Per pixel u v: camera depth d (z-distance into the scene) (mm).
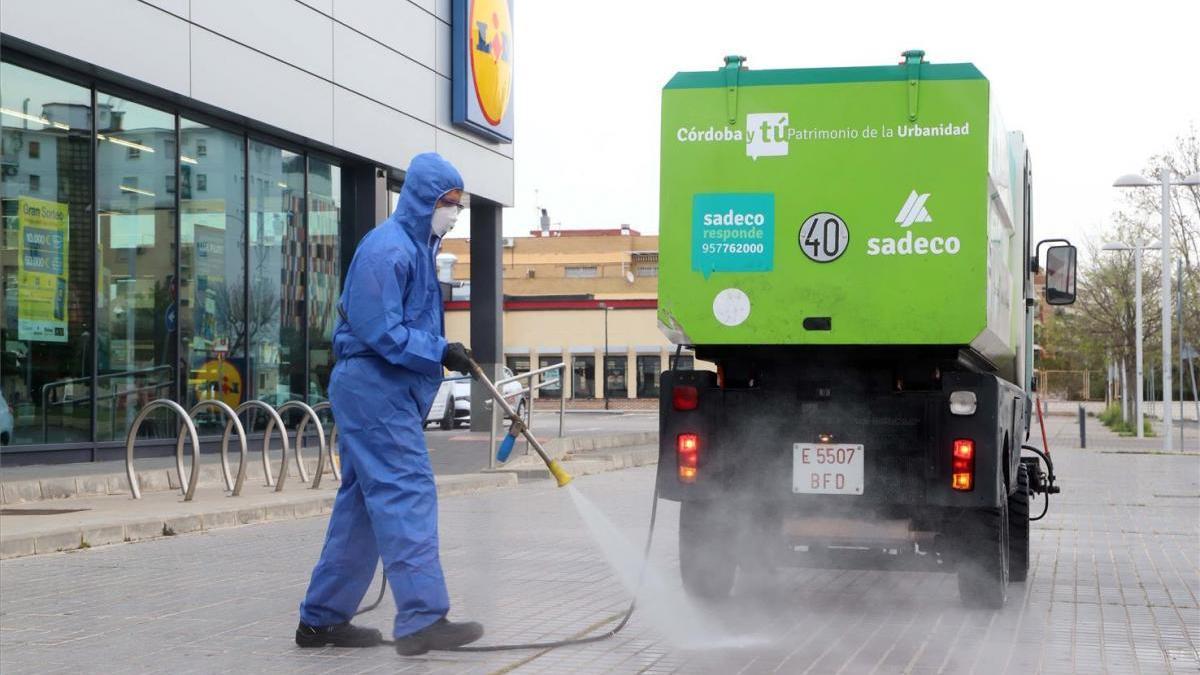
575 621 7172
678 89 7590
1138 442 36656
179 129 19047
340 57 22391
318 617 6301
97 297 17375
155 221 18578
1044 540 11820
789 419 7477
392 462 5953
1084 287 50219
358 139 23000
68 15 16125
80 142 17078
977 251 7246
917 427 7328
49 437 16562
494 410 19109
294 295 22156
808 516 7492
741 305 7488
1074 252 10555
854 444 7395
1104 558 10477
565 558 9906
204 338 19672
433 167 6066
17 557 9867
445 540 11102
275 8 20531
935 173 7301
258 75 20109
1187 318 43656
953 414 7180
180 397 19078
